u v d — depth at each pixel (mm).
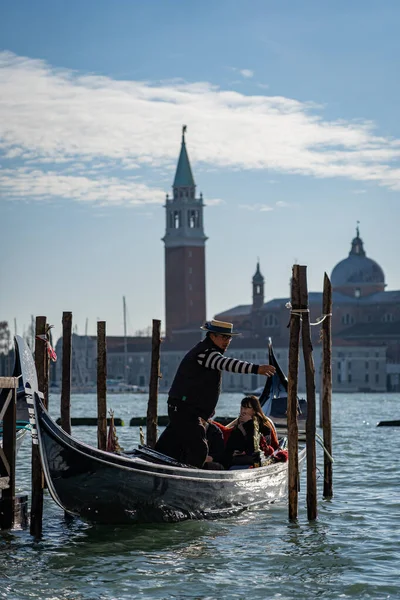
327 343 22516
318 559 15367
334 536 17078
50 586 13773
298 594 13484
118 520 16875
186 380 17156
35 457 16266
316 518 18641
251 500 19219
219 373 17219
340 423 63875
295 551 15898
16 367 20656
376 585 13906
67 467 16031
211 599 13250
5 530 16891
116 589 13680
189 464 17438
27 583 13914
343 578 14273
